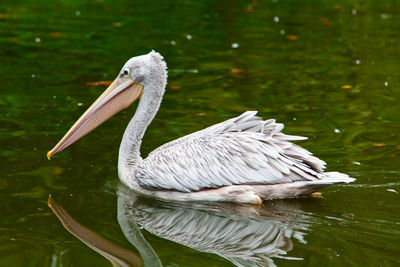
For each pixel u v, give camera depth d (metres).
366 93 17.06
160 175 11.14
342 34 23.64
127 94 12.07
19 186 10.97
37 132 13.60
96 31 23.55
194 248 9.06
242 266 8.41
